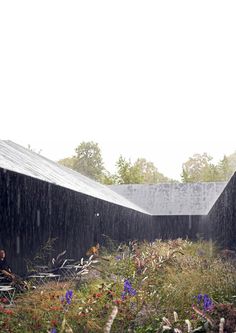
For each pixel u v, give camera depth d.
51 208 11.24
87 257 14.07
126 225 20.72
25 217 9.70
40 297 6.77
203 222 31.36
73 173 20.83
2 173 8.60
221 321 5.64
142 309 6.68
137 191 36.78
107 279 8.87
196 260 10.52
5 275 8.42
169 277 8.44
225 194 16.25
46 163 16.23
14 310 6.23
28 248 9.79
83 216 13.89
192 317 6.29
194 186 36.31
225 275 8.30
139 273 9.27
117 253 14.02
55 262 11.27
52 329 5.16
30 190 9.98
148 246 16.09
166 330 5.95
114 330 5.97
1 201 8.57
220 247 17.22
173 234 33.28
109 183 52.38
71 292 5.98
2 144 13.62
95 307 6.41
